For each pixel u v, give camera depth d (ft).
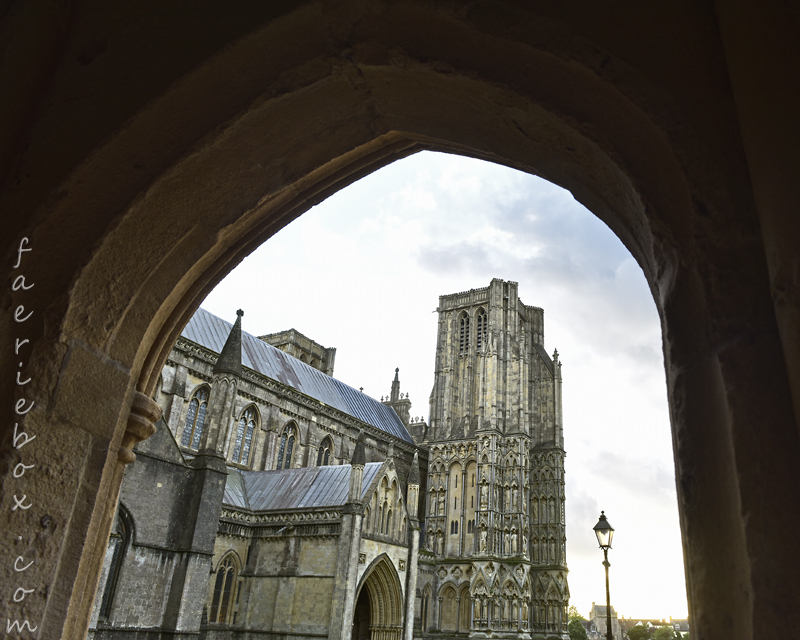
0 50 18.90
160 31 18.69
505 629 266.36
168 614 123.13
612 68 13.66
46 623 16.17
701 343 11.70
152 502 125.90
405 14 15.98
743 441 10.21
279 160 19.85
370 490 161.58
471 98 16.81
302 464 245.65
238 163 19.21
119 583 116.67
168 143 18.29
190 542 128.26
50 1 19.44
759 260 11.37
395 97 18.44
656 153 13.32
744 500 9.89
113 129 17.93
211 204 19.63
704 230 11.99
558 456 323.98
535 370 352.69
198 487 134.31
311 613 146.51
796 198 10.28
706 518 10.75
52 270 17.33
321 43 17.33
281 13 16.87
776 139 10.93
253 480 194.70
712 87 12.89
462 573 280.31
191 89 17.99
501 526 289.74
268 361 259.39
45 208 17.61
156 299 19.65
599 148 14.35
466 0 15.10
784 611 9.03
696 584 10.66
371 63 17.15
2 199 18.28
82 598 18.57
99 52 19.27
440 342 345.92
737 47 12.04
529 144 17.16
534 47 14.56
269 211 21.89
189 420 204.03
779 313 10.49
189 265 20.12
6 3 20.02
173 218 19.03
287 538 157.99
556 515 311.27
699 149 12.48
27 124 19.03
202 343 221.05
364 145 21.09
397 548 169.37
